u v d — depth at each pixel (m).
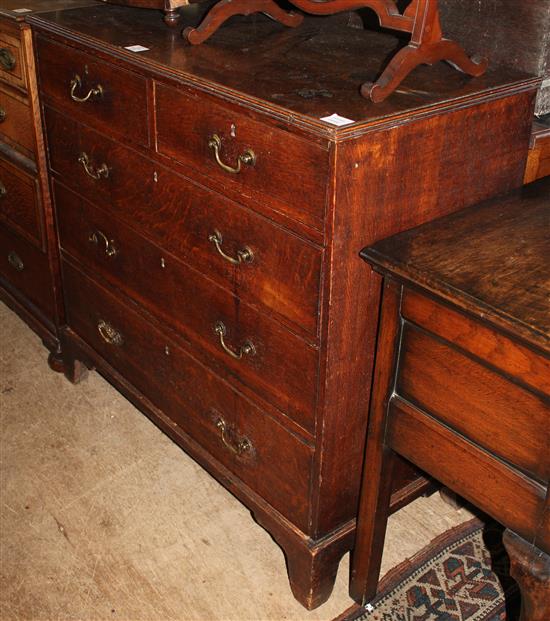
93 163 1.84
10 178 2.21
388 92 1.32
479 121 1.40
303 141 1.27
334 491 1.60
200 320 1.71
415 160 1.33
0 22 1.92
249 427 1.69
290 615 1.73
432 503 2.02
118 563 1.84
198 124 1.47
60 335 2.32
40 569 1.82
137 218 1.77
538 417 1.14
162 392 1.97
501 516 1.26
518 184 1.57
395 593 1.77
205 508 1.99
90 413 2.28
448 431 1.30
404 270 1.23
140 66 1.53
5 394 2.34
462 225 1.36
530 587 1.23
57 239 2.16
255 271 1.49
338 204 1.27
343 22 1.83
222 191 1.49
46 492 2.02
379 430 1.44
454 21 1.62
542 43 1.49
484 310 1.12
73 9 1.88
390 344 1.33
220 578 1.81
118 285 1.96
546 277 1.20
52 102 1.90
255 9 1.65
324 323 1.39
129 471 2.09
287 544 1.70
